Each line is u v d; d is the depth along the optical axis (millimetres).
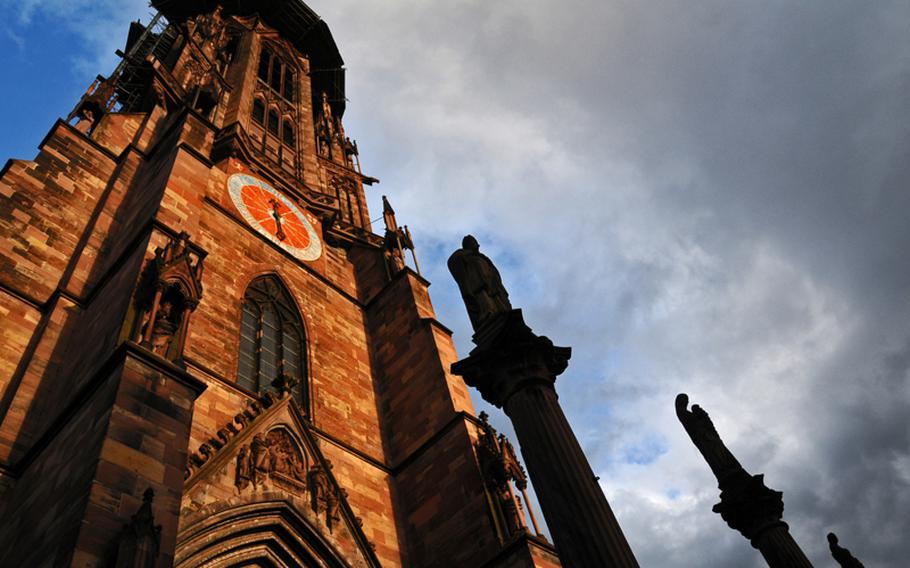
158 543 11688
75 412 15227
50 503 13234
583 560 12047
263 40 62656
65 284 21672
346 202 49844
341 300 34625
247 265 29688
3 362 18562
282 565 18750
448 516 23594
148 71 37219
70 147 27406
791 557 22312
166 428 14203
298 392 26594
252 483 19141
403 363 31047
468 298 17922
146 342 16078
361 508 23391
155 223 21016
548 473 13477
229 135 35281
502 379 15438
